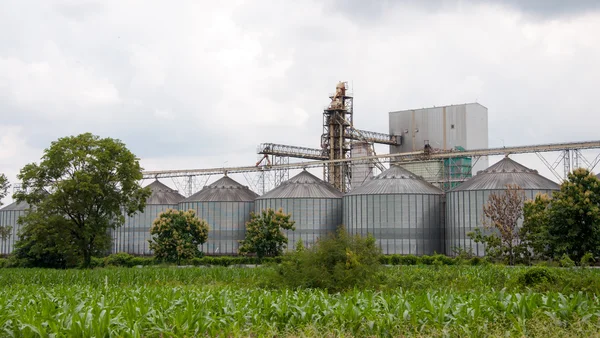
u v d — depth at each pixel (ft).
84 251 299.17
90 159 283.38
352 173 486.38
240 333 95.76
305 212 416.87
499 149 388.57
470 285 161.68
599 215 243.60
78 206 283.18
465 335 94.99
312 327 95.71
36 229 283.79
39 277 220.23
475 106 508.53
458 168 463.01
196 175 510.58
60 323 93.30
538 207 270.87
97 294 136.46
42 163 284.20
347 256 159.94
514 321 96.84
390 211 387.14
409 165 493.36
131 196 302.25
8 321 97.19
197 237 347.56
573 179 257.55
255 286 171.94
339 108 467.93
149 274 224.94
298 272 160.35
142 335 97.09
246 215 457.27
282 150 490.08
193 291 142.10
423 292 125.18
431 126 518.78
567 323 99.81
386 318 100.12
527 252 266.77
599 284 131.23
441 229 395.34
